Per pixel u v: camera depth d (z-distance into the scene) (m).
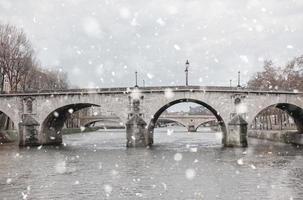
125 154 58.28
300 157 52.59
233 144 72.50
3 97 78.62
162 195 28.80
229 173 38.56
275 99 74.19
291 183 33.31
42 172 40.16
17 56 84.12
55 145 78.88
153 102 74.00
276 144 76.75
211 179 35.22
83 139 101.19
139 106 74.12
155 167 43.12
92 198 28.17
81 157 54.34
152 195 28.81
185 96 73.69
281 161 48.12
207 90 73.19
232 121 72.62
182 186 32.03
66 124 138.00
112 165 45.22
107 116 138.88
